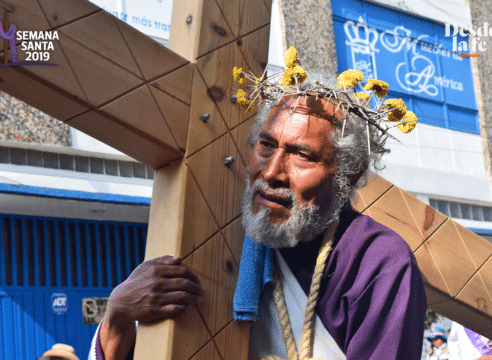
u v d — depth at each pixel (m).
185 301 1.46
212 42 1.68
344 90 1.57
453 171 8.64
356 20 8.38
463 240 2.17
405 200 2.12
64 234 6.54
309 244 1.56
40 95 1.40
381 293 1.39
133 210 6.43
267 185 1.48
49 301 6.28
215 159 1.63
